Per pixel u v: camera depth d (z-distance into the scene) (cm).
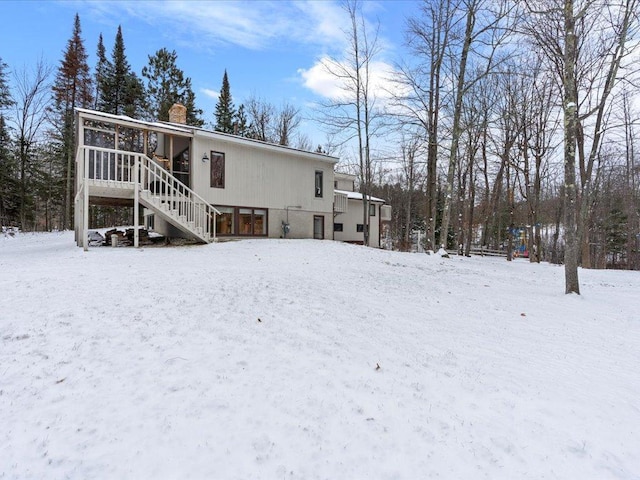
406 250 3247
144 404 286
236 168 1599
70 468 216
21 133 2948
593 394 346
